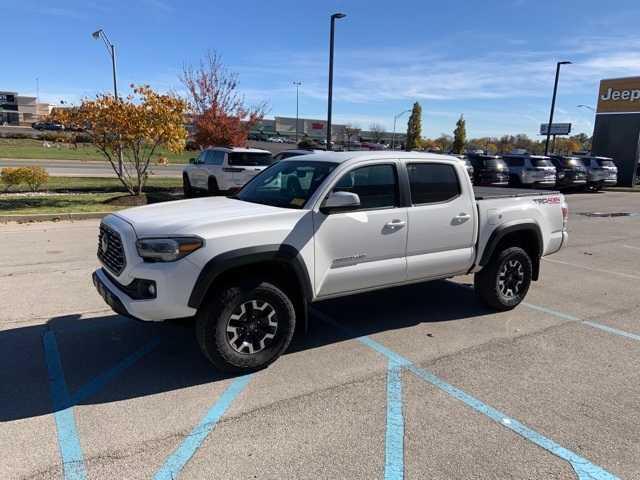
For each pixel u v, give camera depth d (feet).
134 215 13.73
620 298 21.21
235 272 13.04
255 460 9.58
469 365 14.08
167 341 15.30
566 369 13.93
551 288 22.74
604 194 81.20
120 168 47.37
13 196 47.16
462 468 9.43
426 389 12.59
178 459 9.58
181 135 47.93
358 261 14.71
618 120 96.84
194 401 11.78
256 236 12.76
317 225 13.75
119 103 44.80
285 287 13.99
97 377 12.92
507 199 18.17
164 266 11.98
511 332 16.80
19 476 8.98
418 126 214.07
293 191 14.87
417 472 9.28
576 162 80.74
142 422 10.85
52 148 146.72
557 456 9.86
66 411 11.23
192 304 12.16
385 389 12.56
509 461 9.68
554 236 19.80
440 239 16.34
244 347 13.06
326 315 18.22
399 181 15.44
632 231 40.93
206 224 12.40
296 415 11.25
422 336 16.25
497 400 12.09
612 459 9.80
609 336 16.60
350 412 11.41
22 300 18.69
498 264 18.08
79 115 44.34
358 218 14.47
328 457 9.71
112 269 13.28
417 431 10.67
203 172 53.62
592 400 12.16
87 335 15.64
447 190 16.53
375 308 19.08
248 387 12.53
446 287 22.22
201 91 73.97
